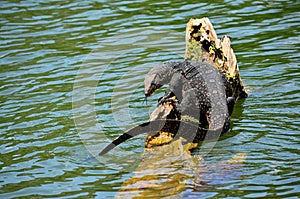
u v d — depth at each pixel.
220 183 25.80
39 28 49.72
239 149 29.25
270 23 48.28
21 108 35.38
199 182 25.88
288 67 40.00
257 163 27.58
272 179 25.95
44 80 39.59
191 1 54.81
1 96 37.22
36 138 31.45
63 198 25.20
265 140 30.14
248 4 53.22
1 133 32.12
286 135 30.56
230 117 33.56
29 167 28.28
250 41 45.00
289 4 52.56
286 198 24.28
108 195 25.25
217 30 47.38
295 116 32.91
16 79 39.91
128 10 53.00
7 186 26.45
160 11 52.25
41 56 43.81
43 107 35.44
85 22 50.47
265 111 34.03
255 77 38.94
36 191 25.89
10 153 29.81
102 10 53.38
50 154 29.59
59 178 27.08
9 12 53.88
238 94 36.03
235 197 24.52
